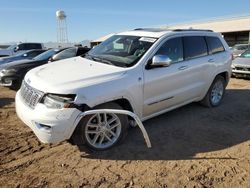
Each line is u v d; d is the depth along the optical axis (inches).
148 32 219.6
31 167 154.2
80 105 154.5
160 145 182.7
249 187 138.3
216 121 229.9
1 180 141.3
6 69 345.4
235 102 290.4
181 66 215.6
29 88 169.9
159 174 148.3
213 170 152.9
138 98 183.9
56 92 153.1
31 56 503.5
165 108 212.1
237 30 1171.3
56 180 142.1
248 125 222.1
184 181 142.2
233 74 448.8
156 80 193.8
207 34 254.2
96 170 151.7
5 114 246.4
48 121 151.2
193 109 259.6
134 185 138.5
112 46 216.5
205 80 245.8
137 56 192.7
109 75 171.8
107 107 168.7
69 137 156.9
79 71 176.4
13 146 179.2
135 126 200.5
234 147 181.8
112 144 175.5
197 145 183.9
